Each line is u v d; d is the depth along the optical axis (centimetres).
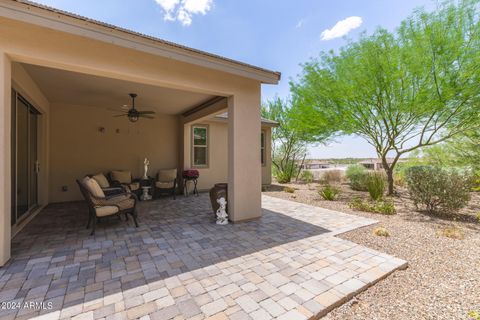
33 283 227
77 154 670
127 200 416
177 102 636
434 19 511
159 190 703
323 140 1002
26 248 316
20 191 448
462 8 484
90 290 216
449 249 316
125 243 337
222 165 898
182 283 229
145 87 501
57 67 303
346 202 647
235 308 191
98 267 262
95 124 695
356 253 301
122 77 343
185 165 798
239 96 448
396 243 337
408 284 233
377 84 581
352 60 618
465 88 488
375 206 544
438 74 517
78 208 573
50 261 276
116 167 729
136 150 762
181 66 382
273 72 444
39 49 278
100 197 384
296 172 1330
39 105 515
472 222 443
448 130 620
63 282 230
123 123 741
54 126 639
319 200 683
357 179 861
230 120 450
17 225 405
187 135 802
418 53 521
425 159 877
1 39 259
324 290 217
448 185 482
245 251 308
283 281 233
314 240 349
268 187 982
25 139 470
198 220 466
